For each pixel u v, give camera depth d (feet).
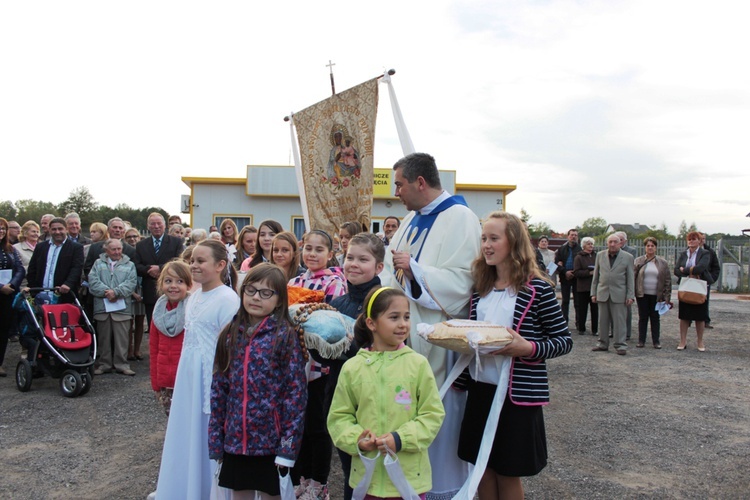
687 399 21.95
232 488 9.93
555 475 14.74
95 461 15.57
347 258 11.14
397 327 9.29
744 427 18.56
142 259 28.27
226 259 12.09
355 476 9.24
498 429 9.82
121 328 25.93
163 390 13.12
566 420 19.36
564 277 40.24
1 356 25.81
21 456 15.90
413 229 12.16
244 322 10.23
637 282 33.45
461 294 10.98
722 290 72.49
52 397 22.08
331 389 10.64
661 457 15.97
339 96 20.62
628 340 36.24
